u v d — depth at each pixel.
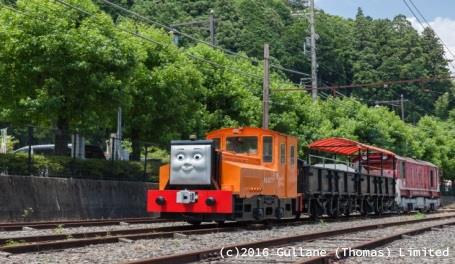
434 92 91.69
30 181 19.58
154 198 16.91
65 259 9.46
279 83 38.19
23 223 17.69
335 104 47.44
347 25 103.31
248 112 33.25
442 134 71.00
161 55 28.28
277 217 19.59
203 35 62.94
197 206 16.38
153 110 27.47
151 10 61.25
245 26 70.38
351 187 27.91
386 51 91.31
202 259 9.76
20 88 21.84
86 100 21.86
